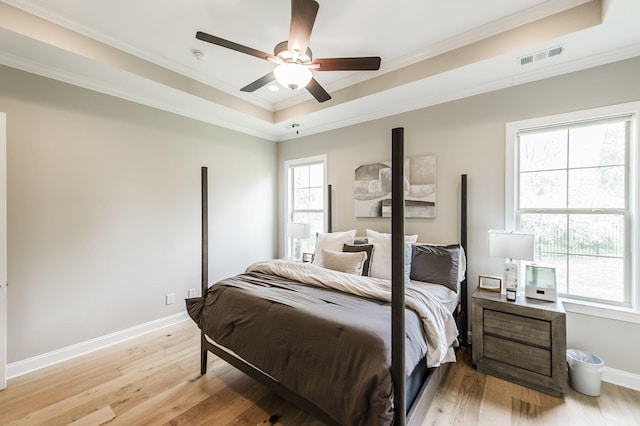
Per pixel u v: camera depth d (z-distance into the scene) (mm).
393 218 1237
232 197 3893
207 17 2066
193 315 2250
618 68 2127
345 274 2299
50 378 2189
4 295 2094
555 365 1964
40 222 2367
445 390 2027
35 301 2338
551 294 2176
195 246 3463
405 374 1250
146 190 3027
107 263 2746
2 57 2162
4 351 2074
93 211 2656
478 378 2178
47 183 2400
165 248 3188
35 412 1816
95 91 2662
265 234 4375
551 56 2170
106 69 2391
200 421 1734
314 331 1502
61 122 2467
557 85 2355
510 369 2127
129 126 2891
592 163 2297
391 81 2740
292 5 1477
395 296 1228
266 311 1753
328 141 3920
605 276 2248
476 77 2518
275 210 4559
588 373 1953
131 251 2914
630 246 2146
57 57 2203
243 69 2814
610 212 2227
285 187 4477
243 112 3443
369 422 1226
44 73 2361
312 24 1612
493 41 2188
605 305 2188
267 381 1706
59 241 2463
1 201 2082
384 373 1223
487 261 2688
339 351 1380
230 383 2121
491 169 2668
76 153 2553
